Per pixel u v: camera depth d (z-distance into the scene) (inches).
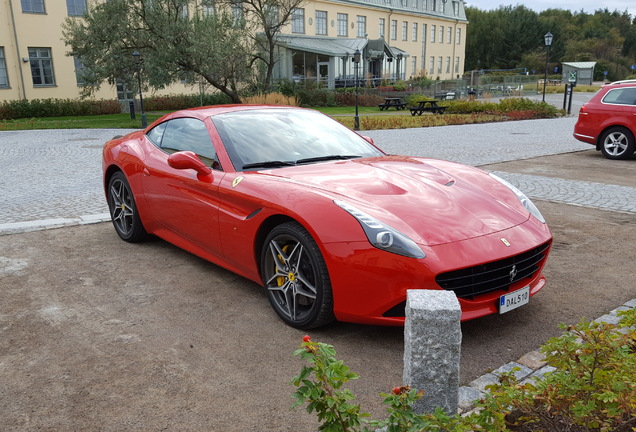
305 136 162.2
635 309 83.7
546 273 161.9
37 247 191.5
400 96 1414.9
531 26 3526.1
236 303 140.9
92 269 167.9
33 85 1126.4
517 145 507.8
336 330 124.6
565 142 532.1
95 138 613.0
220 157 149.8
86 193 291.6
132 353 114.3
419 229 113.0
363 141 170.7
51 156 452.4
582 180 317.7
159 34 926.4
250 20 1138.0
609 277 158.1
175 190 161.6
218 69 925.2
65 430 88.4
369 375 104.3
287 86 1293.1
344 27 1859.0
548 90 1967.3
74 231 213.3
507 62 3528.5
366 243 109.8
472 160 405.7
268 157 149.3
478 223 120.0
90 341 119.9
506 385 74.9
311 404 63.2
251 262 137.0
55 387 101.3
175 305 139.9
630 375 69.9
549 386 72.5
